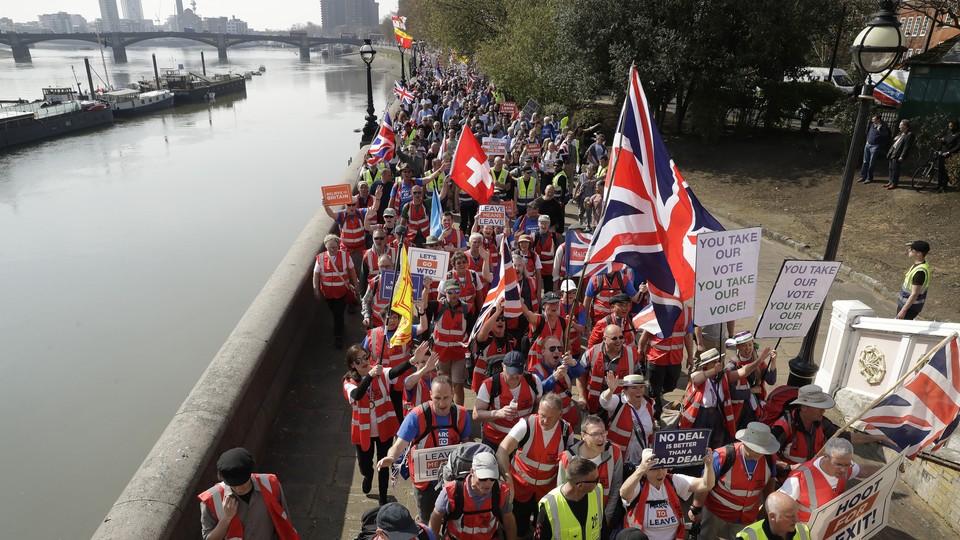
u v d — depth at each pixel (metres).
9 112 54.28
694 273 6.96
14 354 18.27
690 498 6.44
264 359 7.57
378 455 6.68
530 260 9.75
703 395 6.38
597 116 28.30
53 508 11.69
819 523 5.08
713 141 24.73
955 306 11.84
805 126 24.50
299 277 9.80
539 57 30.44
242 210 32.72
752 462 5.22
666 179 7.39
